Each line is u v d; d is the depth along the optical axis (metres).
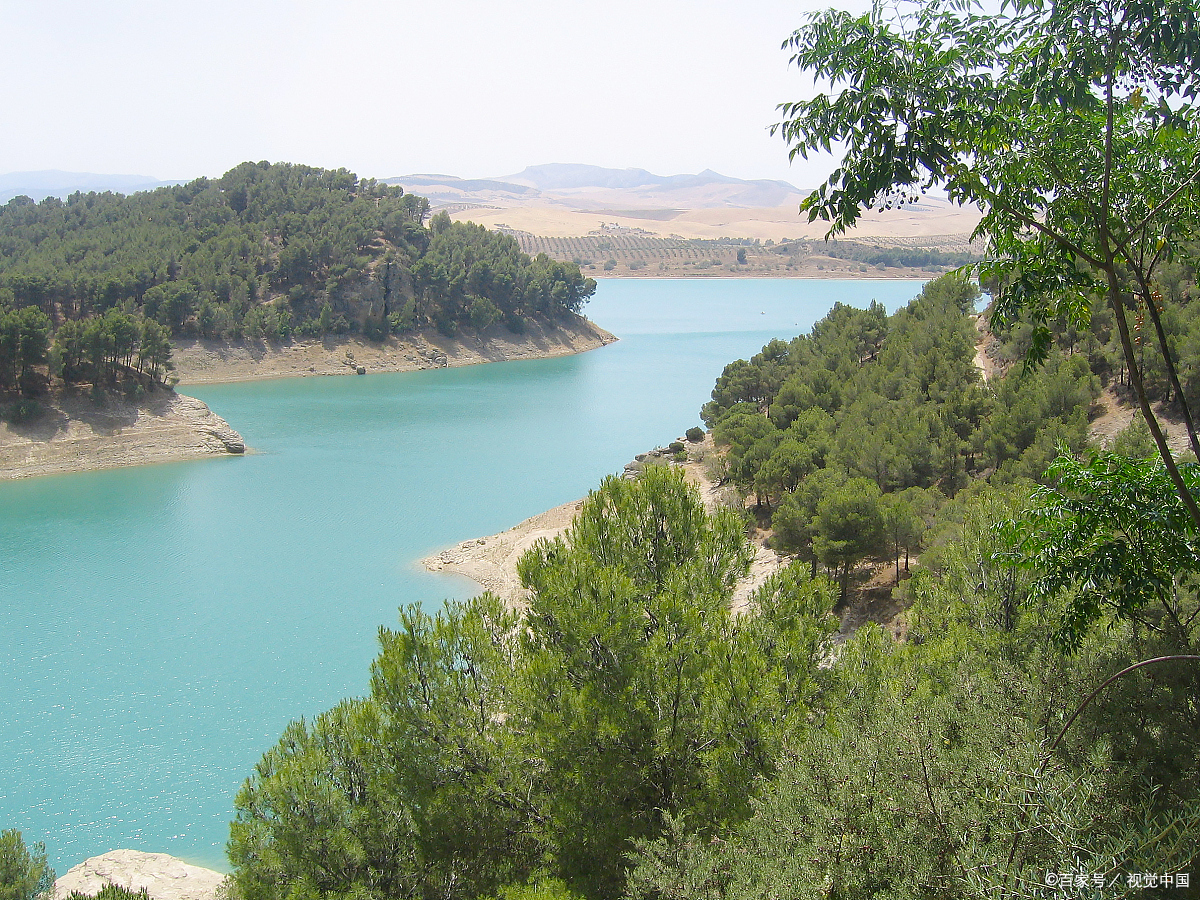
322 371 191.75
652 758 19.75
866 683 20.47
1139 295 14.61
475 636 22.20
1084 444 53.19
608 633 20.66
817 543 53.47
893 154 13.80
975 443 64.75
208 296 187.62
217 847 38.41
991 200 14.24
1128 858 11.03
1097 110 14.80
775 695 19.05
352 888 19.91
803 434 78.75
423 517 90.00
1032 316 15.74
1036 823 11.41
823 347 113.50
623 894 17.86
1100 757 12.81
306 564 75.25
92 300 176.88
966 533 26.86
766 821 14.59
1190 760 14.61
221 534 83.56
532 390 177.88
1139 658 16.36
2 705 50.34
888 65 13.56
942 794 12.57
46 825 39.72
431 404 160.12
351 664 56.06
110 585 69.88
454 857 20.61
